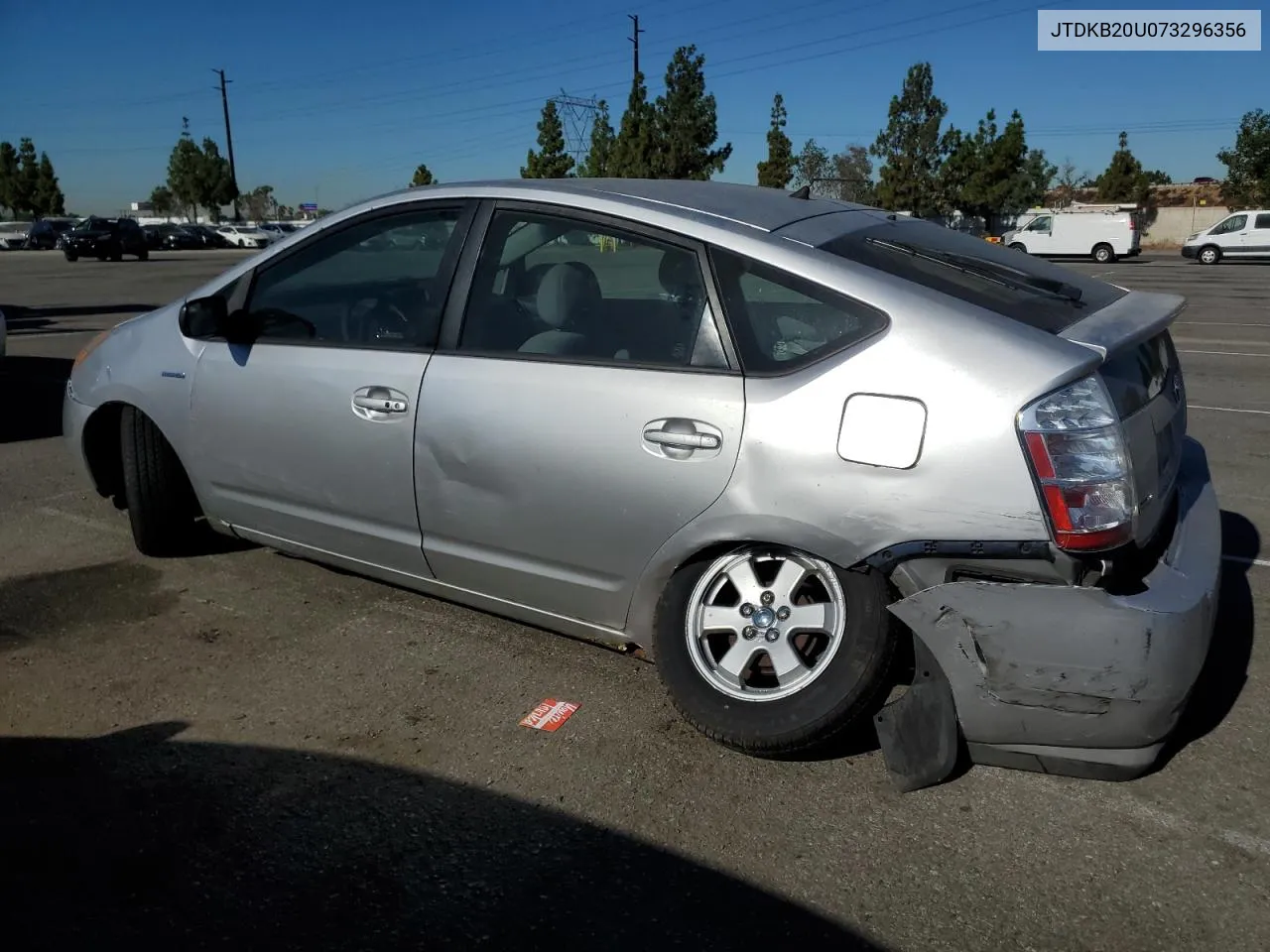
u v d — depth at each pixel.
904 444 2.73
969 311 2.82
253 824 2.82
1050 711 2.69
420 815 2.87
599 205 3.33
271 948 2.37
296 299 3.99
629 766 3.11
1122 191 53.09
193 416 4.18
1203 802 2.90
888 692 2.97
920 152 45.22
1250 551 4.96
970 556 2.70
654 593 3.19
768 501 2.89
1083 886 2.57
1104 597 2.62
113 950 2.36
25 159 79.00
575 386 3.20
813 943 2.38
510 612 3.59
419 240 3.72
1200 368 10.70
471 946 2.38
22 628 4.04
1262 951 2.35
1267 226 34.34
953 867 2.64
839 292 2.91
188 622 4.10
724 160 35.25
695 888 2.57
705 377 3.02
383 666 3.73
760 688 3.08
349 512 3.79
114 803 2.91
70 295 21.59
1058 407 2.63
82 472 4.84
